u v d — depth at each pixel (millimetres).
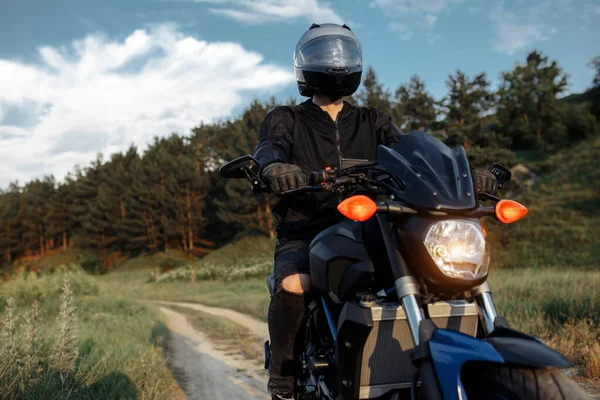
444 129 75312
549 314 7738
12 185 129125
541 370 1862
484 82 78625
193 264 66875
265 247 66938
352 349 2352
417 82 84438
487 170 2766
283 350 3137
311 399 3057
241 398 5434
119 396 5059
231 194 71000
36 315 5035
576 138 71438
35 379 4184
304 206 3184
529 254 32781
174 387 5914
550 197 49094
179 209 81062
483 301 2283
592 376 5039
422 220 2199
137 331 10234
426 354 1989
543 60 81062
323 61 3264
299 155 3322
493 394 1883
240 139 69000
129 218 90125
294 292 2979
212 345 8922
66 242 109250
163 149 94562
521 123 74562
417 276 2242
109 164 101875
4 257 104938
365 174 2525
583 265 28000
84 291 23328
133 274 71750
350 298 2570
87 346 6477
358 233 2582
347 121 3412
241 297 22062
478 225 2189
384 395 2479
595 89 77750
